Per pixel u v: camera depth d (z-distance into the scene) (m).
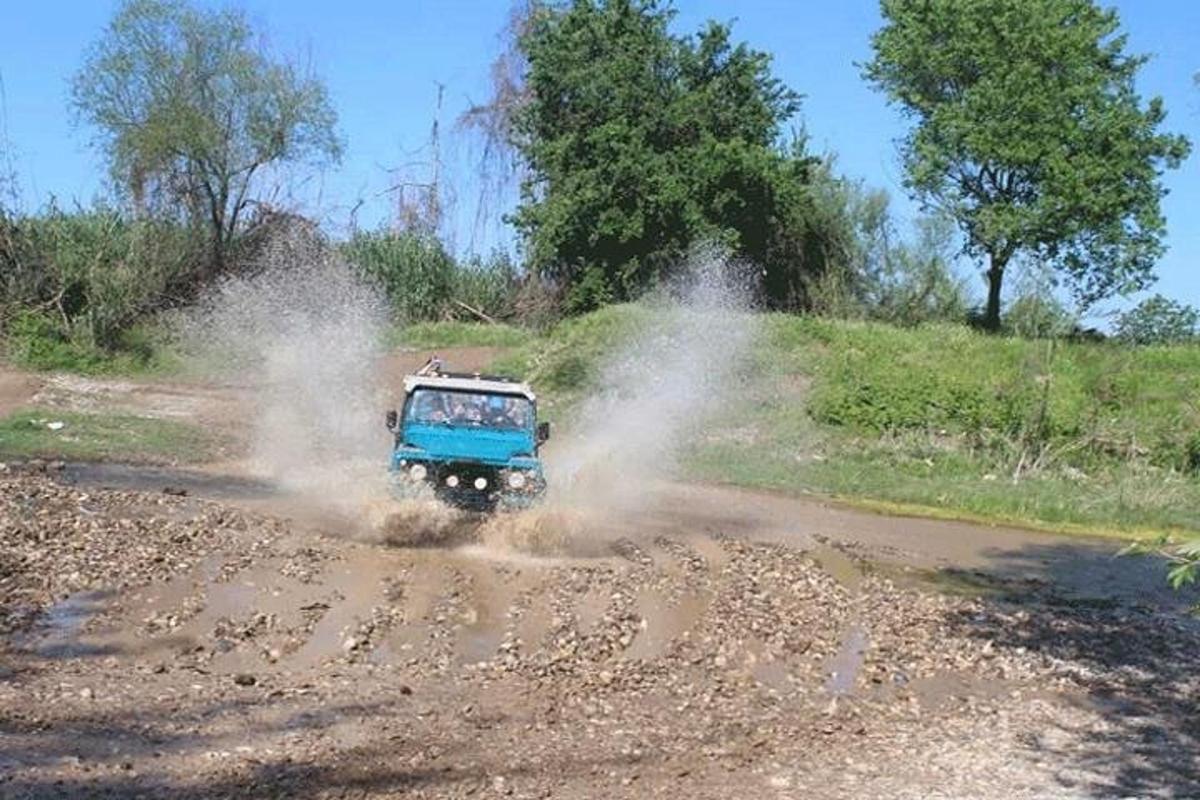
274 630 11.43
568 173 46.53
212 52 48.31
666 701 10.26
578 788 7.95
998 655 12.77
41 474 19.77
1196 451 29.34
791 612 13.77
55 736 8.20
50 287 38.78
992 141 47.06
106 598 12.07
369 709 9.35
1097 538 22.14
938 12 49.28
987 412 30.50
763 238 48.22
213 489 19.47
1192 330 47.22
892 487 25.53
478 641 11.59
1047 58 47.28
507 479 15.78
